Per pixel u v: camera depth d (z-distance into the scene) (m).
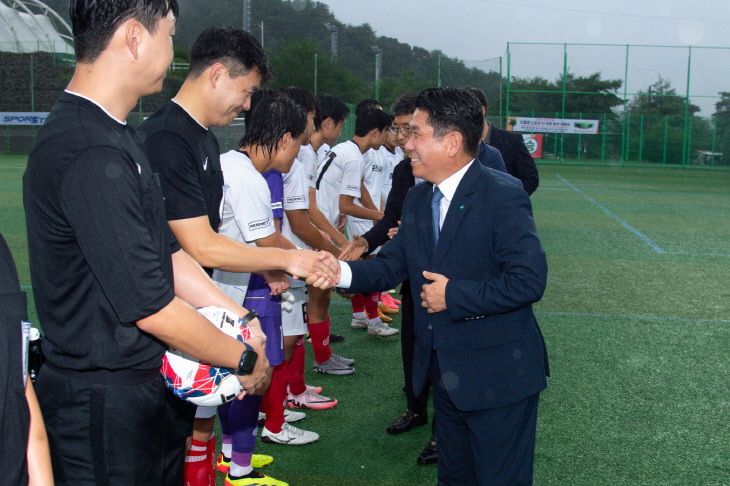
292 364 3.58
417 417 3.39
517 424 2.02
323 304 4.05
